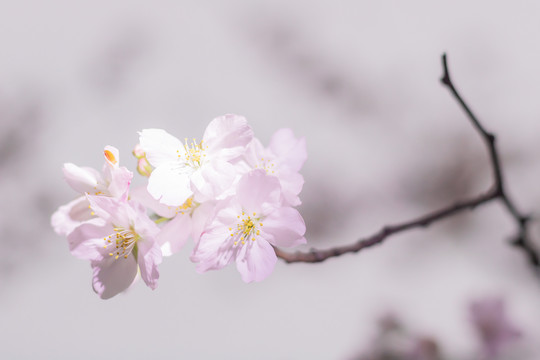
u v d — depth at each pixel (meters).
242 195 0.64
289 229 0.64
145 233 0.64
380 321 0.74
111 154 0.64
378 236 0.68
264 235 0.64
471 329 0.73
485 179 1.45
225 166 0.64
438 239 1.44
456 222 1.39
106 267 0.65
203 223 0.64
